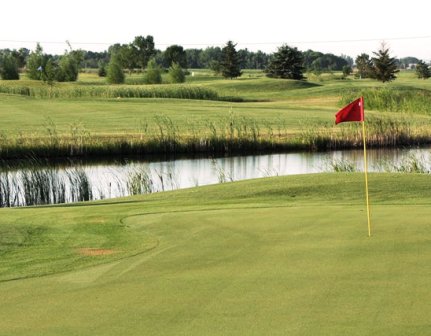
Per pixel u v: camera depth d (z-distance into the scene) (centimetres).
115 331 690
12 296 827
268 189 1886
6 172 3111
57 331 695
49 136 3950
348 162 3459
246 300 781
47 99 6762
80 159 3609
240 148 3981
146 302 787
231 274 900
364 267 912
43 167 3300
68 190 2681
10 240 1194
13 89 7531
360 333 663
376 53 11369
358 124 4519
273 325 693
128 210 1551
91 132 4209
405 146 4203
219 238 1144
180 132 4241
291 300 775
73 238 1206
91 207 1647
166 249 1076
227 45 14475
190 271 924
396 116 5412
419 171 2950
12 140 3747
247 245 1078
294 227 1213
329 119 5194
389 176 2006
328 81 13225
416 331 665
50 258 1041
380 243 1060
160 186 2841
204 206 1600
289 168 3359
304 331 673
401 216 1305
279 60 14050
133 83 11594
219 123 4781
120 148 3772
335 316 715
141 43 17212
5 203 2477
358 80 13488
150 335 675
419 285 822
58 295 827
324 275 877
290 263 947
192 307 761
